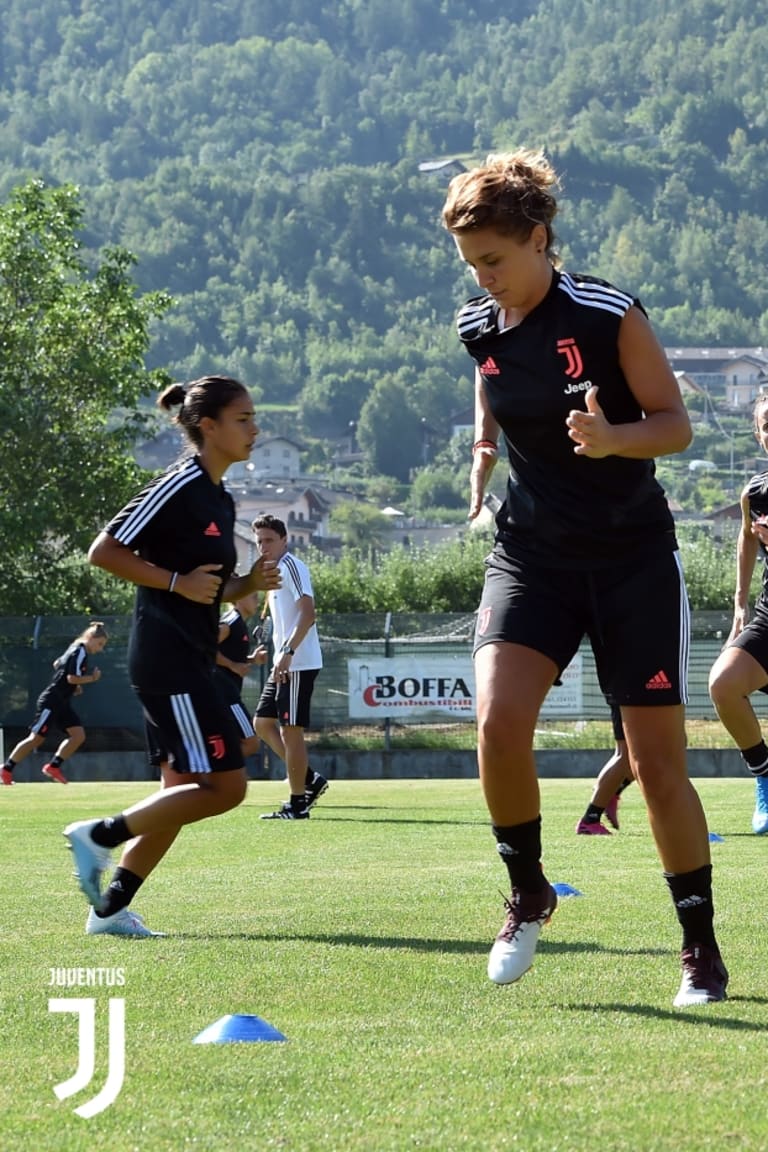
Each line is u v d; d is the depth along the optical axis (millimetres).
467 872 9508
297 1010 5367
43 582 42281
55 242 43500
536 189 5324
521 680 5547
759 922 7156
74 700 29797
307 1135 3871
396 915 7566
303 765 14523
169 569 6918
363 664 29922
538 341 5438
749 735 11008
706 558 51594
